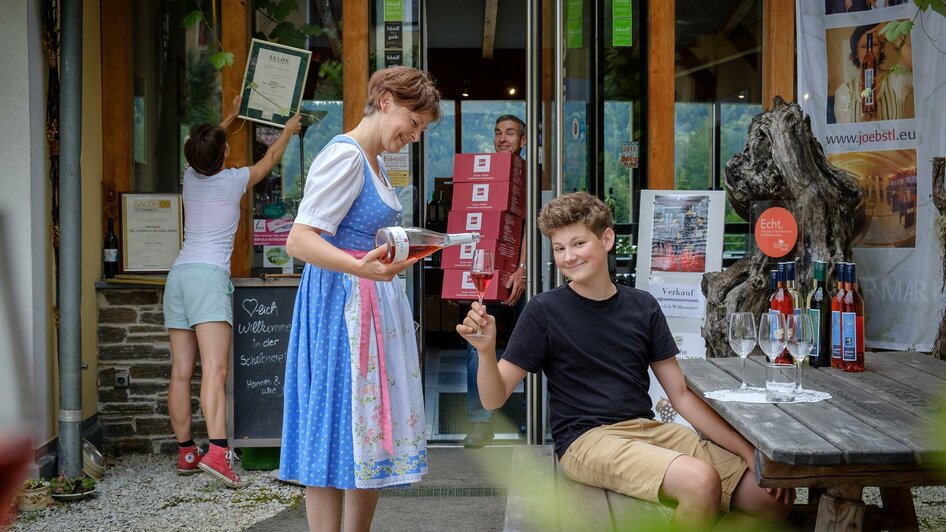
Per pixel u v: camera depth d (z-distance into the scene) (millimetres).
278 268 5270
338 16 5254
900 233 4895
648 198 4809
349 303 2543
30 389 337
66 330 4434
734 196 4582
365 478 2498
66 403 4453
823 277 3250
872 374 3061
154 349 5164
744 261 4574
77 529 3859
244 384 4934
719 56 5262
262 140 5270
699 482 2449
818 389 2764
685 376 3023
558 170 5137
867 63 4930
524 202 5277
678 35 5250
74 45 4355
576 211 2816
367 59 5215
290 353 2629
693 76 5254
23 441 334
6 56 4414
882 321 4941
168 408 4973
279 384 4941
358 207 2541
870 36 4918
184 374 4719
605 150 5258
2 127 4418
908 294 4871
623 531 699
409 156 5227
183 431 4738
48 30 4574
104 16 5242
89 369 5062
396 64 5242
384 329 2580
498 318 5340
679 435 2822
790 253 4332
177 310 4652
